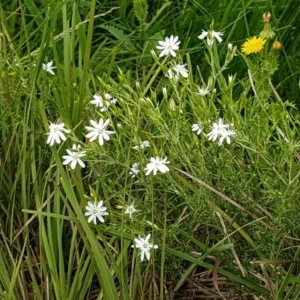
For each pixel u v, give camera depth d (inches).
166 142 6.8
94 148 6.3
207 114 6.4
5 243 6.9
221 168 6.4
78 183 6.5
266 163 6.4
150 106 6.3
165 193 6.5
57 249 6.8
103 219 6.4
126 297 6.3
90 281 6.5
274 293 6.4
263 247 6.5
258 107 6.5
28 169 7.2
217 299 6.9
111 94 7.1
